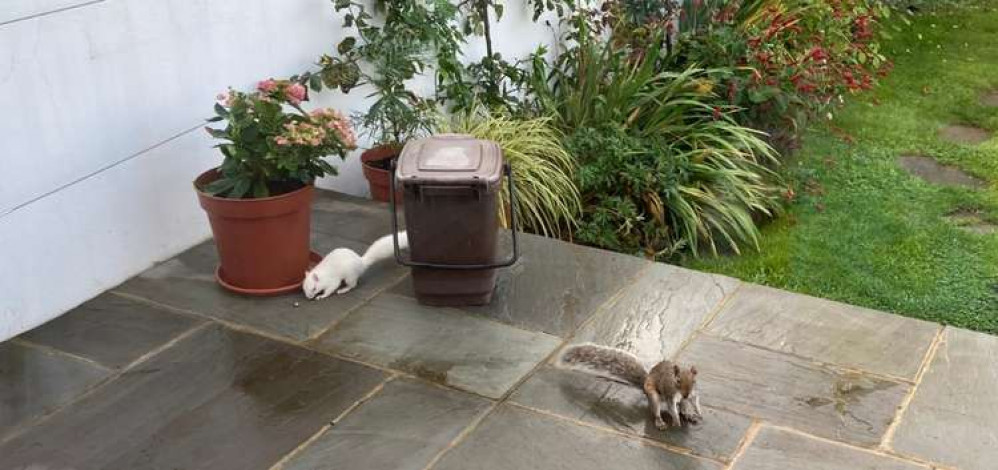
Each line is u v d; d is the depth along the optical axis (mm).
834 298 3342
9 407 2238
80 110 2631
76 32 2578
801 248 3764
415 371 2354
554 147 3881
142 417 2193
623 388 2277
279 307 2664
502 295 2727
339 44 3500
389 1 3660
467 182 2420
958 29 6453
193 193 3045
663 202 3902
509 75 4277
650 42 4664
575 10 4875
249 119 2561
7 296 2521
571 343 2473
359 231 3141
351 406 2219
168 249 2986
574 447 2064
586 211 3900
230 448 2078
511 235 3115
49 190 2584
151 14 2793
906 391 2258
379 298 2709
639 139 4043
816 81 4457
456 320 2592
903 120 5012
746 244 3877
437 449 2064
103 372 2373
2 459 2057
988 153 4562
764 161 4445
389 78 3512
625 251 3785
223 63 3076
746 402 2219
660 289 2750
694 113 4422
